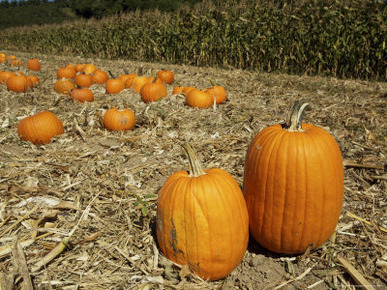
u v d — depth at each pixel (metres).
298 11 11.65
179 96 6.98
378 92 7.86
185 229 2.23
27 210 3.25
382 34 9.56
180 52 15.65
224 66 13.79
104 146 4.86
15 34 32.94
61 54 25.09
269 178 2.33
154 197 3.21
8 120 5.97
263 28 12.21
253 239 2.89
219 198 2.21
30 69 13.03
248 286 2.39
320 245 2.58
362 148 4.64
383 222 3.07
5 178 3.81
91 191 3.56
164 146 4.84
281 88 8.59
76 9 59.53
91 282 2.40
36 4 84.94
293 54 11.99
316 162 2.25
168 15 16.97
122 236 2.88
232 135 5.18
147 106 6.19
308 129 2.45
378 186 3.66
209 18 13.93
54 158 4.46
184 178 2.31
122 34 19.19
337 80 9.71
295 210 2.32
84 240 2.76
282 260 2.66
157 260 2.52
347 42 10.34
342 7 10.42
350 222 3.08
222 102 7.08
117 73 12.48
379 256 2.65
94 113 6.14
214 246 2.24
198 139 5.07
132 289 2.34
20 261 2.41
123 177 3.90
